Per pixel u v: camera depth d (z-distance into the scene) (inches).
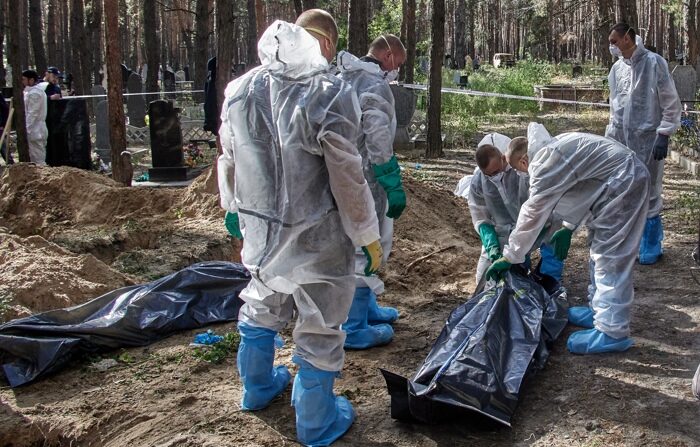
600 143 189.8
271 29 142.6
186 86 1315.2
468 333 178.1
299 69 142.1
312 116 138.8
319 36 159.8
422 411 155.1
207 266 223.5
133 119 765.3
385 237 199.5
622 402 166.6
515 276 209.9
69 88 1009.5
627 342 192.7
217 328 213.2
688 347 195.8
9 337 185.6
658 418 158.9
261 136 143.3
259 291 152.6
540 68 1400.1
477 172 218.1
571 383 177.2
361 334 199.3
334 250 145.5
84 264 235.5
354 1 525.0
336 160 138.9
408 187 342.3
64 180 345.4
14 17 456.4
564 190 186.5
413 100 608.4
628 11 631.8
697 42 1066.1
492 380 159.3
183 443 151.8
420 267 265.4
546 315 202.1
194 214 328.5
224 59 458.6
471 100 857.5
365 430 157.6
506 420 154.3
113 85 438.0
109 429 161.2
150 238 297.3
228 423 159.6
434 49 556.4
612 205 188.1
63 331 190.4
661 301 232.1
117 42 435.8
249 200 145.9
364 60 199.3
